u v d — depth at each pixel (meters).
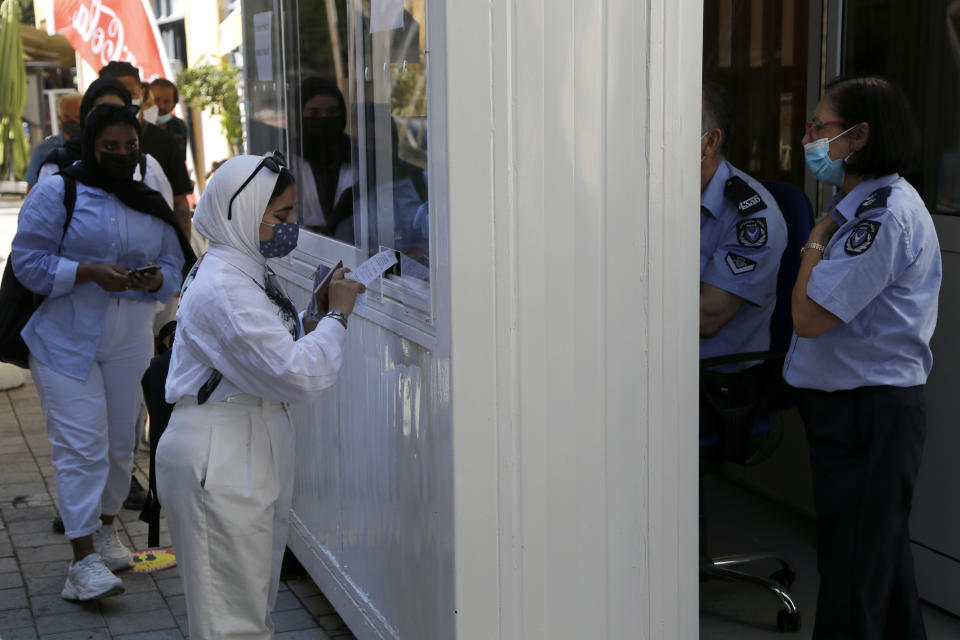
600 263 2.27
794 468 4.26
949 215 3.26
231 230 2.41
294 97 3.38
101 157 3.51
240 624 2.49
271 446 2.50
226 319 2.34
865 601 2.64
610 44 2.21
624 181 2.27
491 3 2.09
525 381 2.23
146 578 3.82
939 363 3.29
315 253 3.25
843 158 2.62
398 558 2.63
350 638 3.32
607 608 2.40
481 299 2.16
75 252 3.48
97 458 3.55
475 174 2.12
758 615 3.45
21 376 6.63
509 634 2.30
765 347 3.37
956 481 3.27
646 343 2.35
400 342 2.51
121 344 3.62
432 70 2.15
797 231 3.33
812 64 3.99
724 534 4.07
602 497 2.35
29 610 3.54
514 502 2.26
